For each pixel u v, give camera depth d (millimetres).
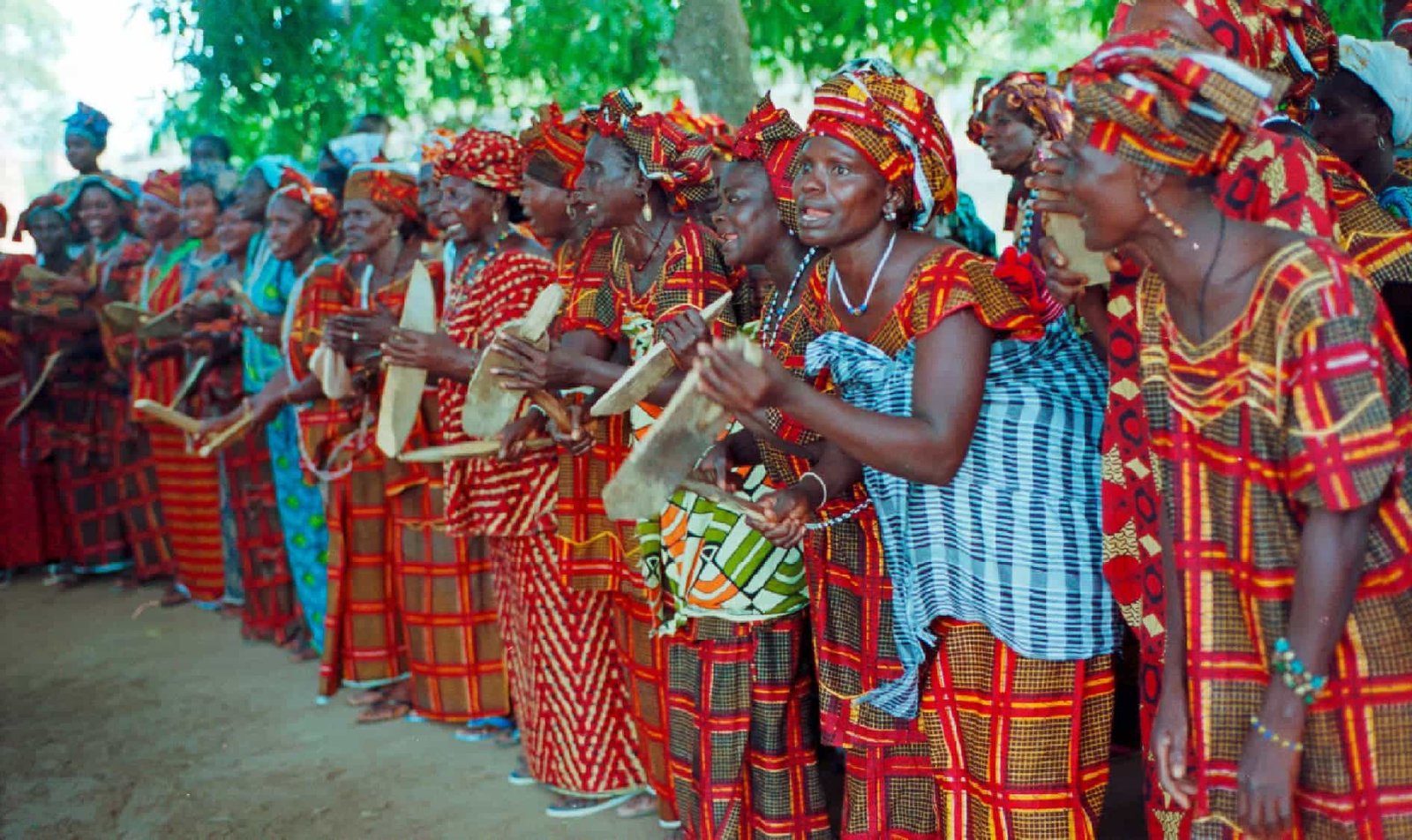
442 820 3895
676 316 2617
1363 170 2918
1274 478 1854
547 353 3129
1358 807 1889
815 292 2758
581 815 3871
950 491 2475
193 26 7723
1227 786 1988
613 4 6277
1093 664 2494
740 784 3088
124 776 4375
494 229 4137
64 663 5750
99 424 7043
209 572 6520
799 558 2969
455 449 3643
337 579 4922
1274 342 1789
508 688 4578
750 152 2842
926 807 2764
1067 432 2461
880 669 2682
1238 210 2070
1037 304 2348
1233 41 2141
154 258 6512
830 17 6871
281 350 5133
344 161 5547
